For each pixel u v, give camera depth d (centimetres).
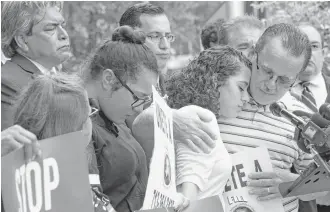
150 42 584
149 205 348
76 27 1036
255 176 459
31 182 305
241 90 459
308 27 722
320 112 455
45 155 309
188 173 412
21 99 338
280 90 469
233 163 464
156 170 355
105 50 395
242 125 484
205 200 392
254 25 653
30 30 455
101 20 1048
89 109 341
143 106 418
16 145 303
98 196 355
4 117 404
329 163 450
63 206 311
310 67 709
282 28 467
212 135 423
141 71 393
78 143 314
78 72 400
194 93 453
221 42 664
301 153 514
